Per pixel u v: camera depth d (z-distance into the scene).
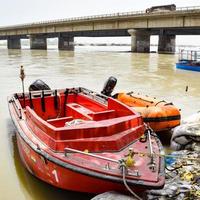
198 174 6.57
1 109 13.80
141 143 6.86
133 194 5.30
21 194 6.52
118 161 5.64
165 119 9.32
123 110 8.15
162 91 18.55
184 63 31.48
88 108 9.95
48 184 6.79
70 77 25.16
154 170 5.68
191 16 45.56
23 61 42.69
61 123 8.11
